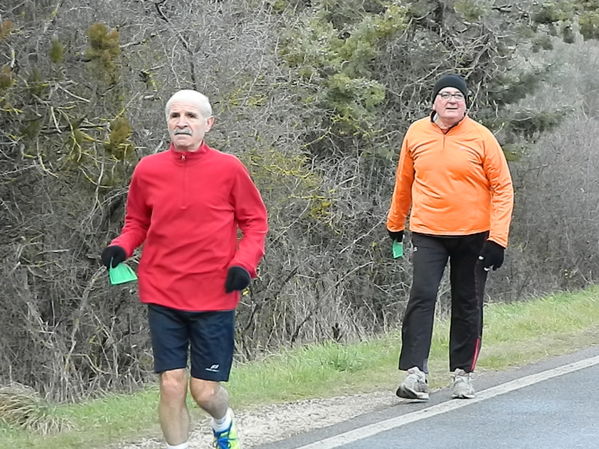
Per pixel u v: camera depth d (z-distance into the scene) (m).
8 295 15.34
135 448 8.01
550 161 28.03
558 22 23.70
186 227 6.68
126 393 14.75
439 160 9.39
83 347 16.23
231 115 16.45
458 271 9.57
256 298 18.78
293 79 19.48
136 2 15.29
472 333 9.57
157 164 6.77
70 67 14.08
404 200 9.82
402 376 10.86
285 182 18.03
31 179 14.67
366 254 22.09
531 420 8.69
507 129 24.19
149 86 15.18
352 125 21.14
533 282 27.88
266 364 12.62
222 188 6.73
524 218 27.75
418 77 22.84
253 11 18.36
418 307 9.47
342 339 19.59
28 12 13.79
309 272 19.98
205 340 6.72
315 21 21.19
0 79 12.45
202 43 16.02
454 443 7.96
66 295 15.97
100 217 15.62
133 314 16.89
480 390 9.96
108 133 13.63
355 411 9.16
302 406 9.44
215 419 7.00
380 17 21.95
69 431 8.85
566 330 13.95
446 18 23.23
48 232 15.44
